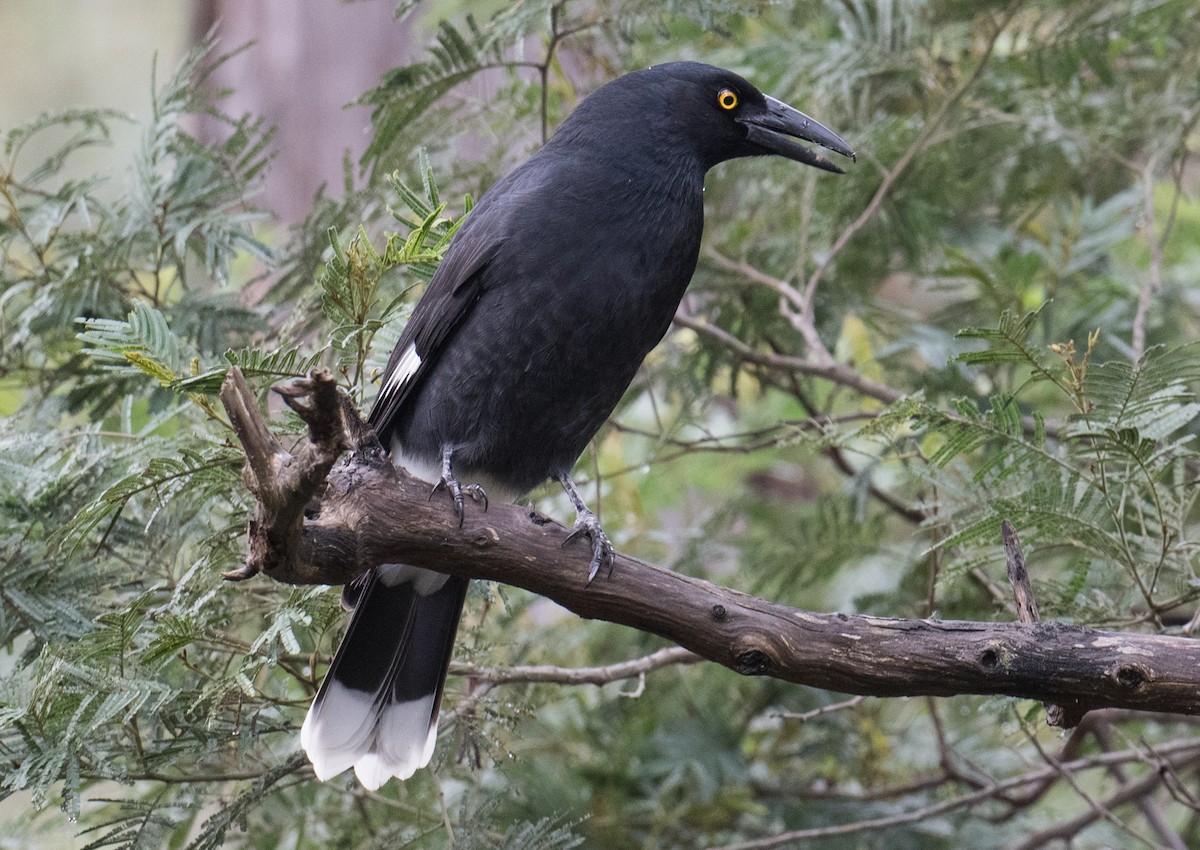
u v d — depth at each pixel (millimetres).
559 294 7250
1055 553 8367
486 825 7715
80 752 6512
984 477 7195
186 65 9461
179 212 9047
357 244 6129
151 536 7539
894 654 5570
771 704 10828
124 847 6855
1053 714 5699
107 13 22469
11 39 22203
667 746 10359
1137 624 6996
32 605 7070
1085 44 10734
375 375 7562
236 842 8930
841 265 11500
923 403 6961
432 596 7316
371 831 8523
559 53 12500
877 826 9258
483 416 7410
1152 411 6543
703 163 8148
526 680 8023
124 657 6496
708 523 11398
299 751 7379
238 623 7637
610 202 7523
